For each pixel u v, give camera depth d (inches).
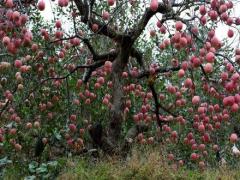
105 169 222.4
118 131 250.2
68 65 270.1
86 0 232.1
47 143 260.2
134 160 228.8
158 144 277.0
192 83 190.2
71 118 262.1
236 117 269.3
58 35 231.0
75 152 254.7
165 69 259.1
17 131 253.1
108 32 242.8
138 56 269.6
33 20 255.1
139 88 281.7
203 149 256.8
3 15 154.6
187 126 284.2
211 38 179.6
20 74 229.0
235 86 181.8
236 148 295.3
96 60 258.4
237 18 185.5
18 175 228.8
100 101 290.7
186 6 200.8
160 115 299.7
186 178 229.5
